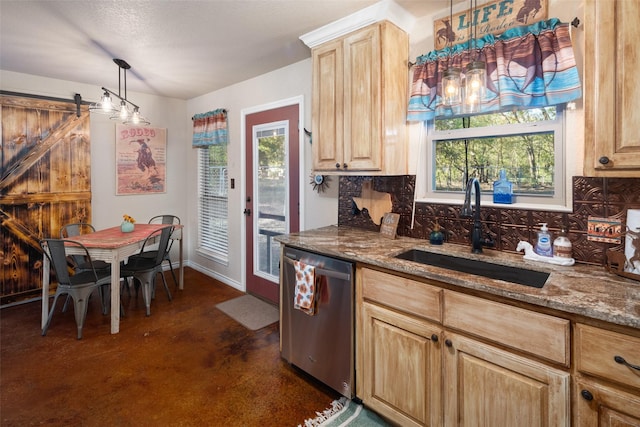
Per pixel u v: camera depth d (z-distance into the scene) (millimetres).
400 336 1636
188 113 4625
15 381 2125
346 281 1856
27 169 3420
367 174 2146
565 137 1692
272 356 2461
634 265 1357
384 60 2029
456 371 1436
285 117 3191
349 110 2201
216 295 3703
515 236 1834
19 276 3430
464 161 2092
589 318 1104
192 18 2199
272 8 2070
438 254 1915
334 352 1953
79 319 2693
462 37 1995
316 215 2957
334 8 2064
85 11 2104
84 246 2729
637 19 1202
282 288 2295
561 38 1617
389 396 1706
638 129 1210
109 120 4004
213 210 4348
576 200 1636
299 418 1830
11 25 2289
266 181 3475
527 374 1234
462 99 1614
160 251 3338
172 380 2160
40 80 3477
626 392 1047
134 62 3033
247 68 3221
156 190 4430
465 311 1396
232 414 1858
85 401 1947
